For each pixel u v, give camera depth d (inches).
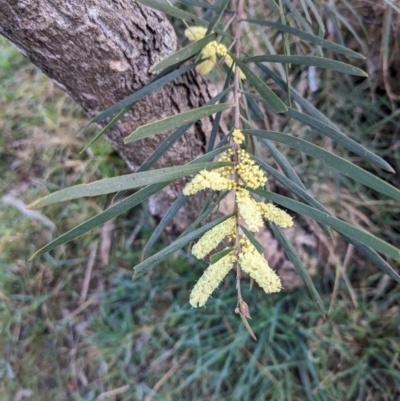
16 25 10.0
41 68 12.2
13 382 28.0
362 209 26.0
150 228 28.8
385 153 25.0
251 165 9.2
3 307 28.8
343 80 25.4
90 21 10.3
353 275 25.9
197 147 16.6
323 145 25.7
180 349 27.3
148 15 11.5
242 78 12.5
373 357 25.3
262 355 26.2
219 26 13.3
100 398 27.2
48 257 29.2
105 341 27.9
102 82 12.3
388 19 17.1
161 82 11.1
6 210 30.0
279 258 22.8
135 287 28.5
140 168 11.0
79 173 29.9
